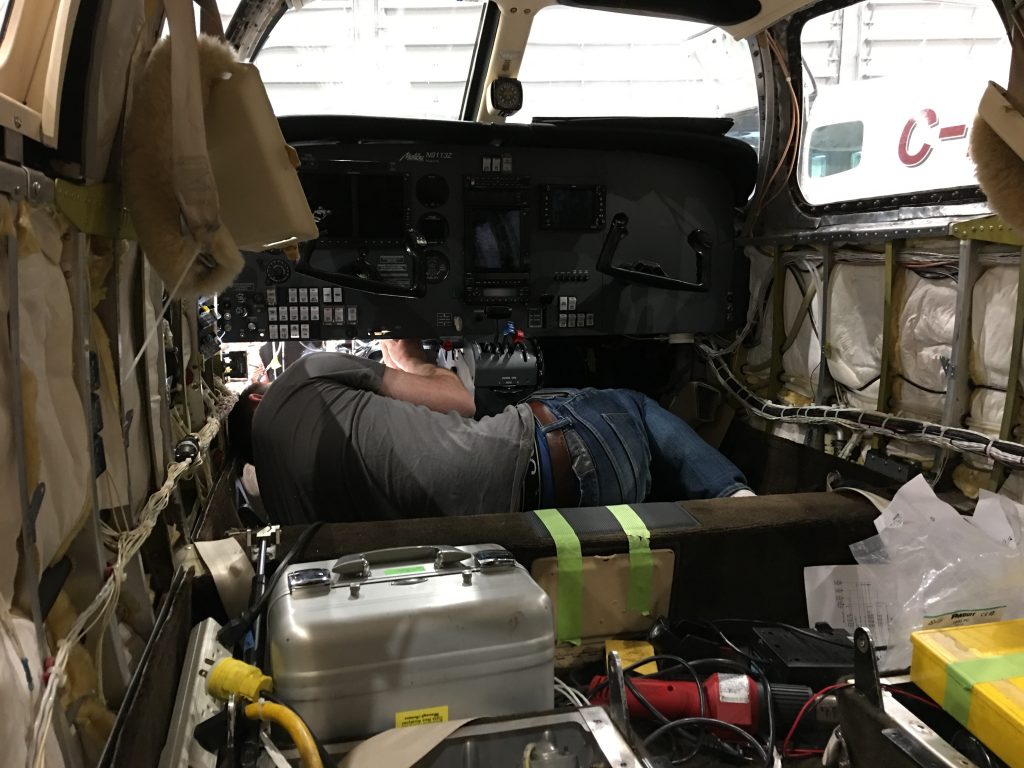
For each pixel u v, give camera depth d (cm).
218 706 107
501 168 264
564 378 322
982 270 182
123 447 101
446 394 222
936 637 110
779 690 136
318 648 106
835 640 149
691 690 136
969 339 185
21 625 66
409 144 257
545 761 98
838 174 250
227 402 220
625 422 209
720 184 284
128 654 100
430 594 115
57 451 77
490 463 186
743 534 157
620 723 105
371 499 187
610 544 151
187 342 163
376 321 264
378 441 187
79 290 85
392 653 109
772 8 202
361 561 123
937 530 153
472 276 267
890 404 215
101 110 90
